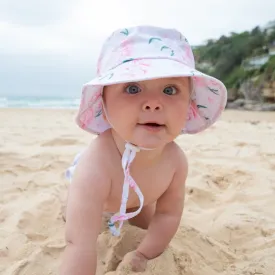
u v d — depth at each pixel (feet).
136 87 1.06
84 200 1.15
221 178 2.35
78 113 1.30
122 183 1.22
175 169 1.30
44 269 1.29
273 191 2.09
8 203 1.84
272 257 1.36
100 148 1.22
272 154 3.00
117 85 1.09
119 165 1.21
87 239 1.12
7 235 1.48
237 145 3.58
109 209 1.34
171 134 1.10
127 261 1.24
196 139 3.99
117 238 1.42
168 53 1.17
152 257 1.28
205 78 1.24
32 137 3.81
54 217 1.70
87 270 1.10
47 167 2.46
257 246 1.50
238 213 1.77
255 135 4.52
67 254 1.12
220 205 1.94
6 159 2.57
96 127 1.40
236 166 2.58
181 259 1.32
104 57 1.25
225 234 1.60
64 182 2.16
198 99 1.36
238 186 2.22
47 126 5.26
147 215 1.54
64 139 3.51
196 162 2.69
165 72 1.05
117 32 1.24
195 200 2.01
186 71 1.07
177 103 1.08
